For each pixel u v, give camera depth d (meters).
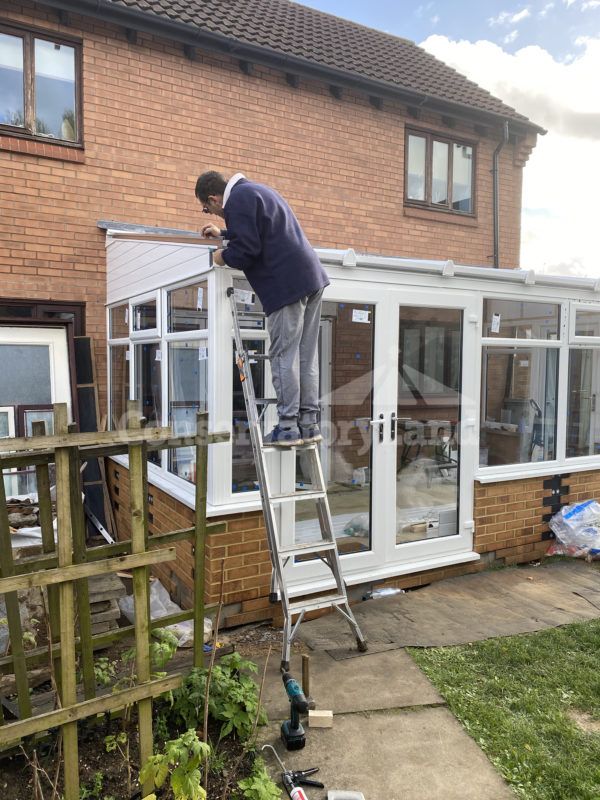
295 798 2.46
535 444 5.64
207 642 3.77
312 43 8.19
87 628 2.60
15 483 5.82
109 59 6.43
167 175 6.79
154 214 6.73
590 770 2.71
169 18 6.53
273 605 4.19
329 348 4.45
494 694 3.31
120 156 6.52
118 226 6.33
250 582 4.11
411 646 3.82
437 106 8.52
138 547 2.46
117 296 6.07
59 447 2.25
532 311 5.48
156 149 6.72
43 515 2.50
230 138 7.17
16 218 6.02
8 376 6.07
